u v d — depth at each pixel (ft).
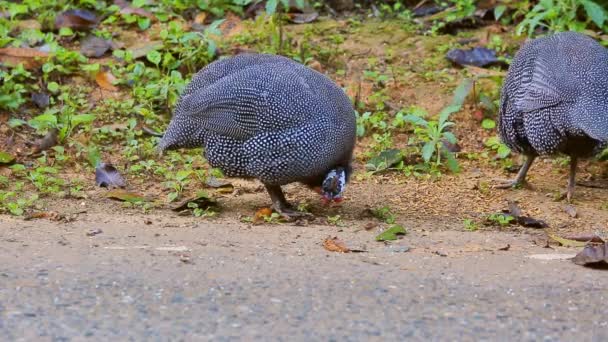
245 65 37.58
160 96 47.11
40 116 43.24
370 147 45.24
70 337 24.06
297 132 35.47
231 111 35.94
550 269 30.86
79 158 42.91
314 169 36.01
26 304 26.09
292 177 36.11
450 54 50.70
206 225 36.01
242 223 36.68
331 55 50.78
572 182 40.75
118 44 50.47
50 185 39.99
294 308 26.30
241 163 36.37
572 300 27.61
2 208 36.96
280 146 35.60
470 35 53.31
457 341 24.39
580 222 38.55
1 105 45.19
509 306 26.96
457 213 39.24
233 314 25.79
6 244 32.01
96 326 24.79
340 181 36.32
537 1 54.54
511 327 25.41
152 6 53.57
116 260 30.30
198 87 37.63
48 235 33.60
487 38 52.60
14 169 41.11
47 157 43.01
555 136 38.50
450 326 25.35
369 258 31.73
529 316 26.22
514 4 54.24
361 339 24.34
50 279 28.12
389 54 51.39
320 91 36.17
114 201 38.91
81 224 35.50
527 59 40.42
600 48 39.99
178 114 37.58
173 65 48.96
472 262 31.58
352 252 32.58
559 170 44.37
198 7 54.08
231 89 36.06
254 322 25.29
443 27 53.78
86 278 28.32
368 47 51.96
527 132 39.29
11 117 45.32
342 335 24.56
